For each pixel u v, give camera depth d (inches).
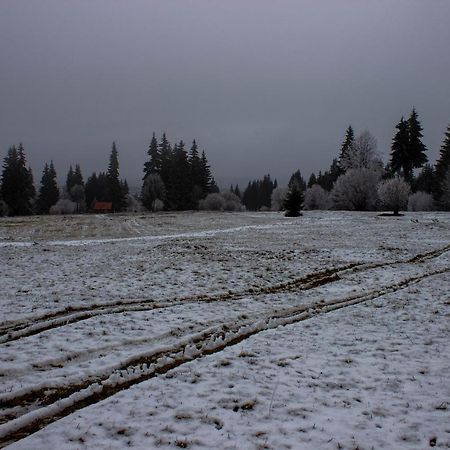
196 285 633.6
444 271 758.5
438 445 235.1
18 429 254.7
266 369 336.5
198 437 243.9
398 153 2496.3
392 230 1369.3
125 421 259.0
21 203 3176.7
